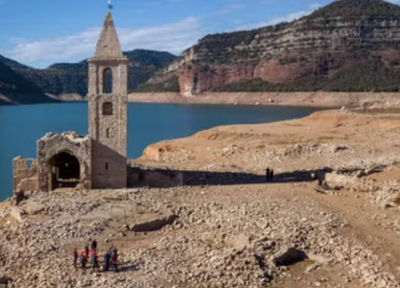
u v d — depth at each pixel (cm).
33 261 3219
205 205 4191
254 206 4125
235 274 2923
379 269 3011
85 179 4816
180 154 7675
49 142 4734
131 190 4675
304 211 3975
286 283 2897
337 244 3341
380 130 9200
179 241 3488
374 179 4659
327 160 6650
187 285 2838
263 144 7850
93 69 4819
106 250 3388
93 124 4844
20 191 4528
